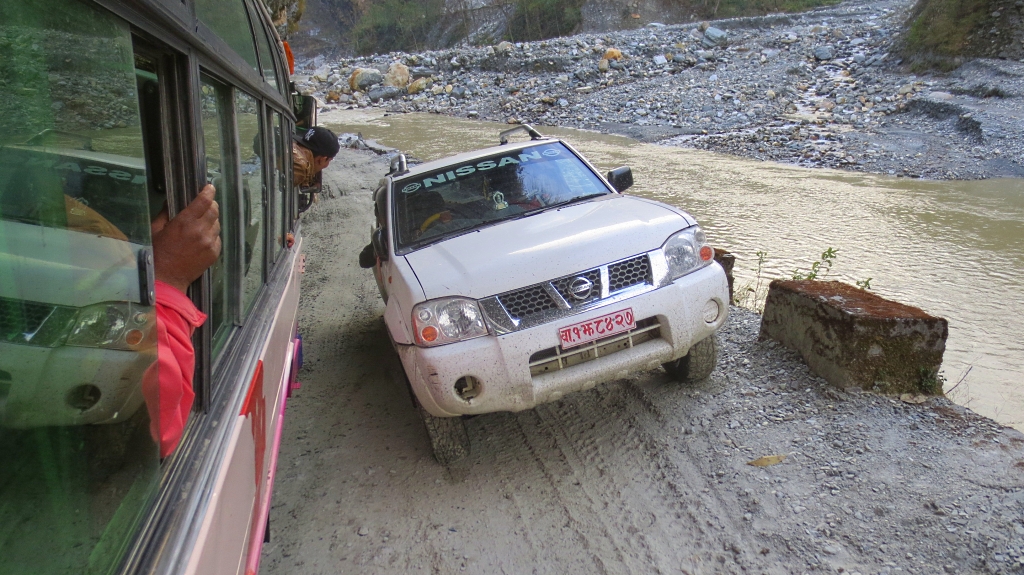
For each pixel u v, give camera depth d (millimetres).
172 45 1854
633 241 3934
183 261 1948
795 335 4727
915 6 30531
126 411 1449
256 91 3438
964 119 18797
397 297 4043
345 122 29531
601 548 3229
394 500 3740
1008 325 7207
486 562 3209
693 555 3121
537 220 4453
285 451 4320
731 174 16250
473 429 4438
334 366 5684
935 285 8641
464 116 29609
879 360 4184
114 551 1386
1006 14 23906
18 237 1119
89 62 1380
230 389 2326
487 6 63875
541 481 3795
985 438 3695
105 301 1377
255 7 4066
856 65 27703
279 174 4496
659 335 3918
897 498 3309
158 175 2193
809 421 4008
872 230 11336
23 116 1146
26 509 1110
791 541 3129
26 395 1117
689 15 53594
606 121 24953
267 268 3701
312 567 3240
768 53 31312
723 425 4082
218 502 1816
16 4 1125
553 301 3697
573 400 4629
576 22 54062
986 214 12078
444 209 4785
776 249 10422
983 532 3029
